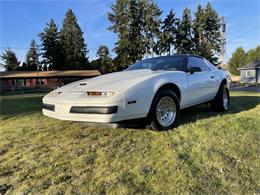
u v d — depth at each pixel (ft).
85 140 11.56
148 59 15.90
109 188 7.27
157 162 8.84
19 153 10.31
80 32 185.88
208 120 14.16
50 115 11.91
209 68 16.74
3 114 20.16
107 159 9.28
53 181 7.80
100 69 191.21
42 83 136.36
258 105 19.71
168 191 7.00
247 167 8.25
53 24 189.37
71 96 11.20
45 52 190.70
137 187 7.25
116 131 12.70
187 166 8.41
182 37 152.87
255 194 6.77
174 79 13.01
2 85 122.52
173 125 12.78
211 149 9.78
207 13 150.51
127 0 143.13
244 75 108.88
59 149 10.55
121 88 10.65
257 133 11.52
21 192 7.24
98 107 10.34
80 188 7.33
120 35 145.59
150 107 11.51
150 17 143.74
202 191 6.95
